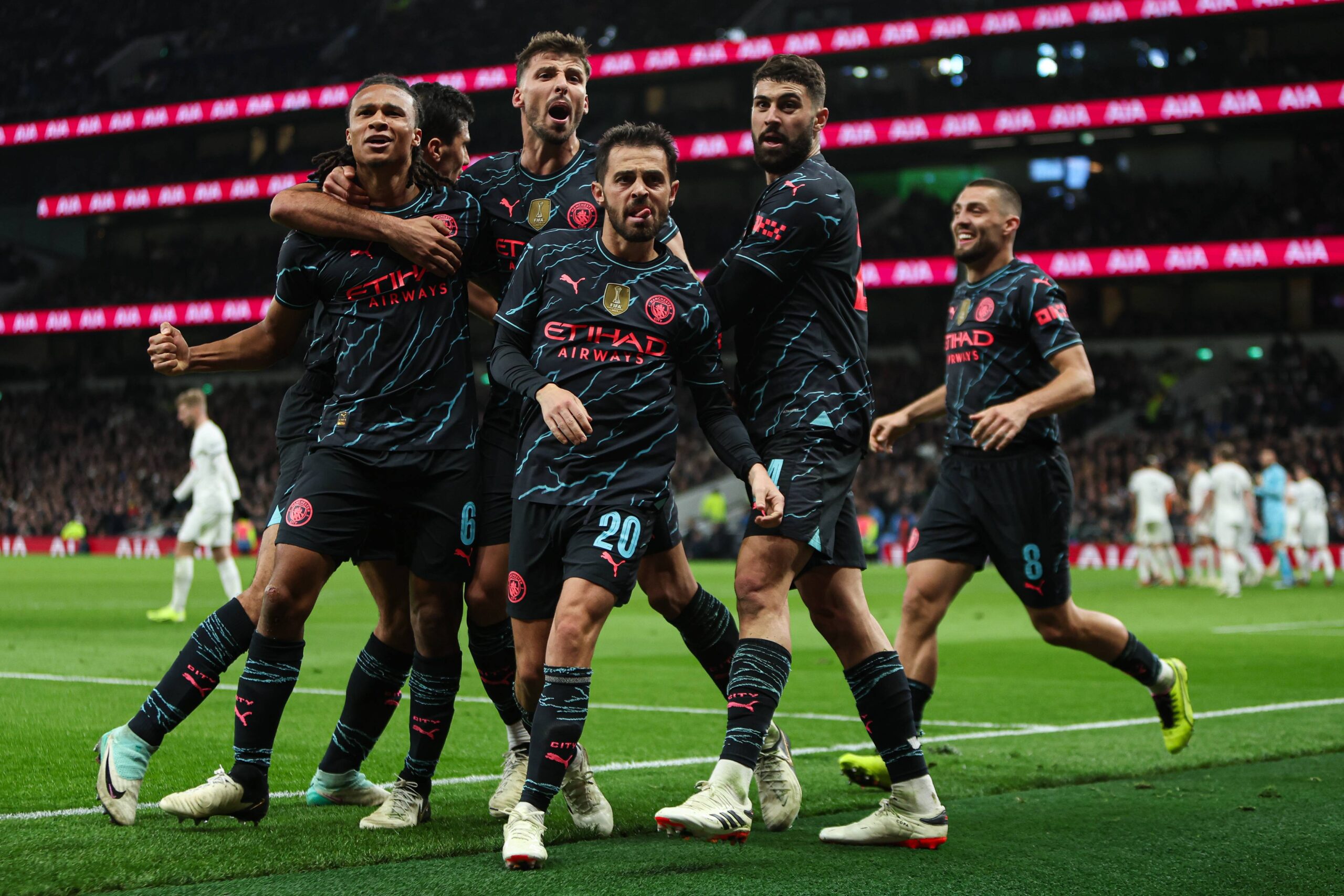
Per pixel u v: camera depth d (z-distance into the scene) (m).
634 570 4.29
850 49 39.53
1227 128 39.84
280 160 47.84
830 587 4.57
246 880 3.69
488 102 46.47
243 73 52.06
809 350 4.61
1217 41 40.25
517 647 4.48
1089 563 33.72
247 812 4.47
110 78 56.47
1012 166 43.59
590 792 4.45
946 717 7.90
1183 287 41.16
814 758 6.33
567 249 4.48
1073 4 37.06
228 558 14.52
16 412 50.62
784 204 4.58
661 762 6.09
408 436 4.57
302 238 4.69
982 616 17.73
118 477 46.69
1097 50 41.50
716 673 5.02
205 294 47.66
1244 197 39.47
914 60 43.12
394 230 4.53
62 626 14.09
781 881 3.75
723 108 44.25
